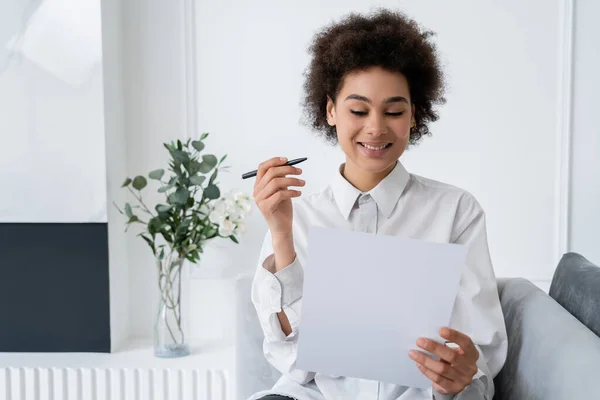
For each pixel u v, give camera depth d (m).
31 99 2.65
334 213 1.70
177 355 2.66
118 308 2.79
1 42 2.63
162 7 2.80
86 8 2.61
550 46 2.71
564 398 1.29
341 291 1.38
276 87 2.79
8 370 2.57
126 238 2.88
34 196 2.68
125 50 2.82
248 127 2.81
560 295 1.78
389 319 1.39
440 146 2.76
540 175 2.74
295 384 1.65
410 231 1.66
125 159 2.86
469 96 2.74
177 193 2.54
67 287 2.71
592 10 2.68
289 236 1.59
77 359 2.65
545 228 2.76
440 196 1.68
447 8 2.72
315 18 2.77
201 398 2.57
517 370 1.60
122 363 2.60
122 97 2.82
